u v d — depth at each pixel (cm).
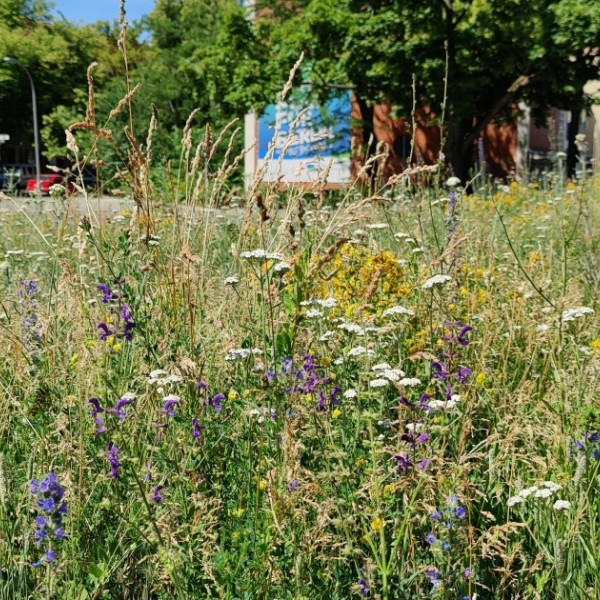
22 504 287
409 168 468
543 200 1125
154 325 380
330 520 254
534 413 366
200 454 295
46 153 5319
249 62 2820
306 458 308
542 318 463
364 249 505
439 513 250
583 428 305
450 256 465
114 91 4959
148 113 4694
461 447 282
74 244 539
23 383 374
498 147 3950
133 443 286
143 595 269
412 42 2544
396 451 283
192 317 370
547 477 312
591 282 527
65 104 5925
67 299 442
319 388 309
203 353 362
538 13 2461
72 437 305
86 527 277
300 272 359
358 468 283
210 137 446
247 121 3438
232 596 250
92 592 263
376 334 347
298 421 287
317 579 259
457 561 245
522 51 2555
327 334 349
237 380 349
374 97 2795
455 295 443
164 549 245
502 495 322
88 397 323
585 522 285
